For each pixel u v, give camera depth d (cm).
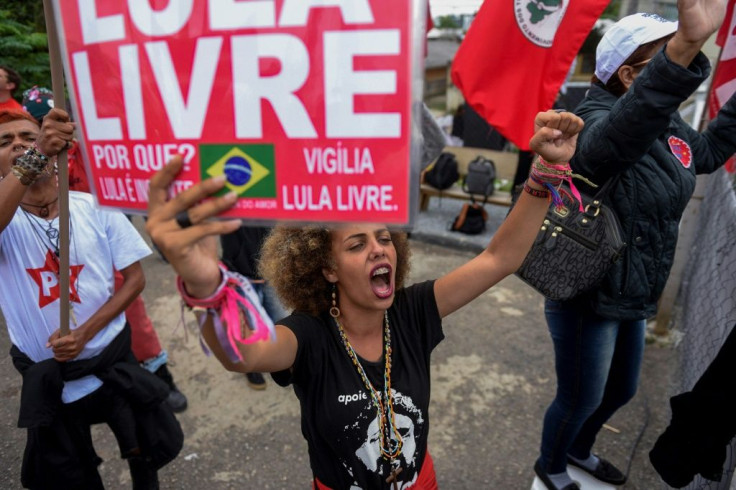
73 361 172
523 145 274
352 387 132
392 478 135
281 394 309
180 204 75
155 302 414
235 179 78
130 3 76
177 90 77
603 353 196
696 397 156
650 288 186
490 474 254
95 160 84
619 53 172
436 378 324
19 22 980
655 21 166
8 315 174
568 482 226
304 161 77
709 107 302
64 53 82
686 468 159
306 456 264
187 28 75
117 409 182
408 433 137
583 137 169
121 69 78
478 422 287
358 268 127
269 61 74
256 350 112
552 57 255
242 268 265
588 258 176
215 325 86
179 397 295
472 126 686
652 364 331
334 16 72
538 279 183
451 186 578
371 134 75
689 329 334
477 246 509
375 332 139
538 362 340
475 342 362
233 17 74
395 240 143
